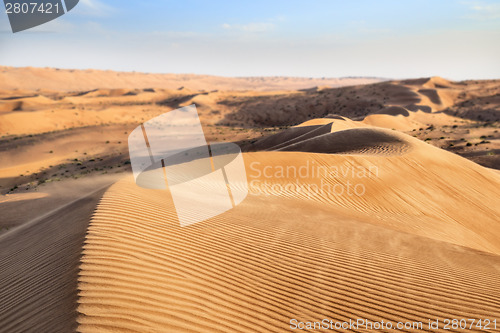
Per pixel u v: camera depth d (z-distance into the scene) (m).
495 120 75.06
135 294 3.67
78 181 23.88
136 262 4.32
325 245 7.02
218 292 4.39
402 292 5.29
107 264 4.08
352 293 5.11
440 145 37.38
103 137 54.34
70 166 37.84
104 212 5.79
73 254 4.36
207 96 117.38
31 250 5.40
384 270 6.08
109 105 111.25
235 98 119.75
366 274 5.82
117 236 4.89
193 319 3.62
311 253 6.46
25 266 4.76
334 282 5.39
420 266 6.52
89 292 3.50
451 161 18.27
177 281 4.24
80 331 2.93
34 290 3.88
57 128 74.81
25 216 15.63
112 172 27.83
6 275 4.71
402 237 8.51
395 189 14.14
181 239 5.64
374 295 5.11
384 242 7.85
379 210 12.29
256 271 5.31
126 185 8.01
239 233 6.79
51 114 78.50
